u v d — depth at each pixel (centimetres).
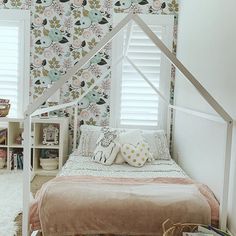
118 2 400
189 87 316
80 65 186
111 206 188
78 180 233
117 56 403
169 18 398
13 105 416
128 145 326
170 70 402
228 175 190
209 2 258
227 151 188
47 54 407
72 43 406
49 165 390
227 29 213
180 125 363
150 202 191
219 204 205
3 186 339
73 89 409
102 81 407
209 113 245
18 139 402
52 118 385
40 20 404
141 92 406
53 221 186
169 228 180
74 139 395
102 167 312
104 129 362
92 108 410
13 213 271
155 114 408
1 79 413
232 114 202
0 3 403
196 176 286
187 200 195
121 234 188
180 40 377
